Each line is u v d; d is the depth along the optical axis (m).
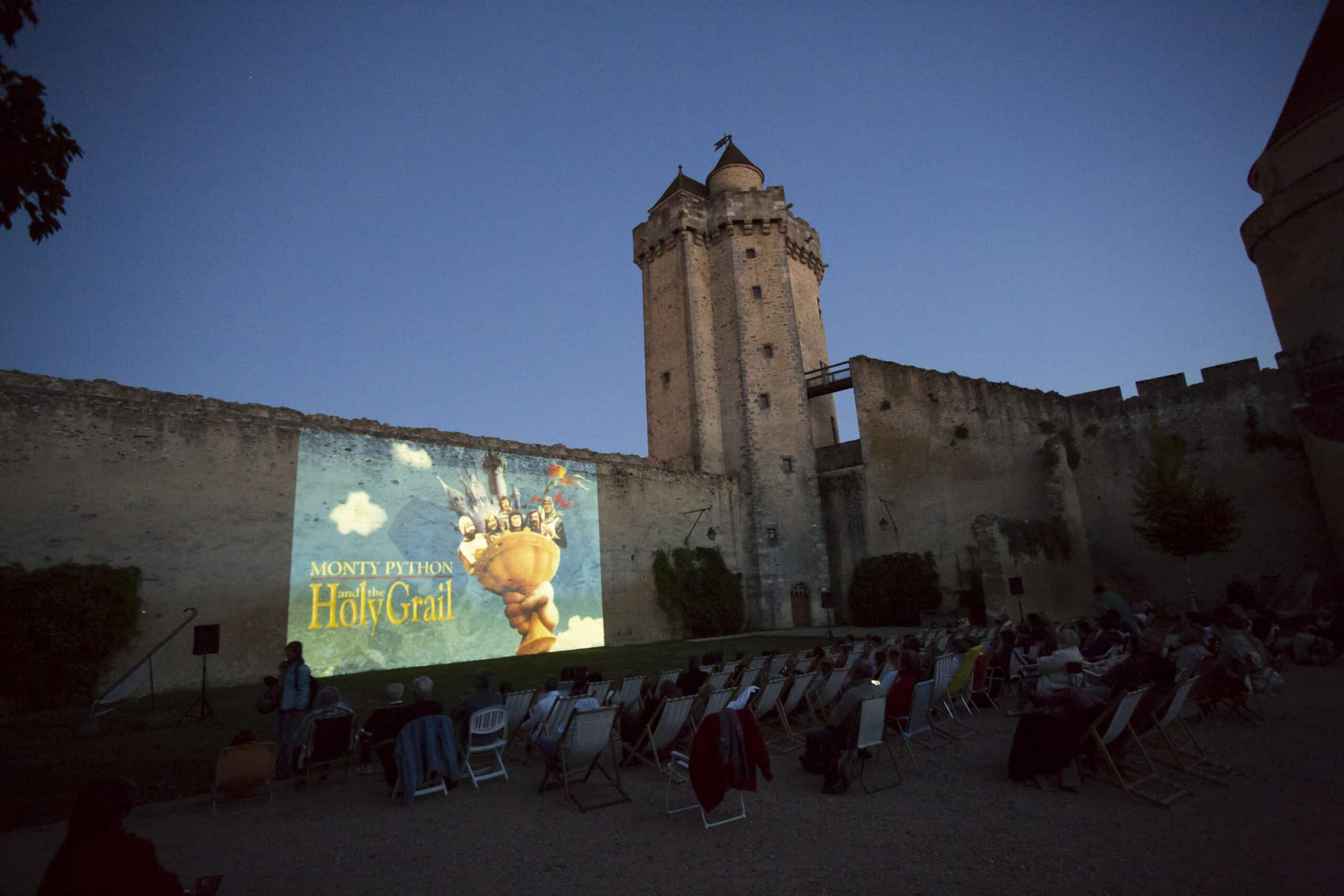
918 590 27.00
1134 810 5.34
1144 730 6.28
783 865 4.56
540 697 7.93
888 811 5.58
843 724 6.17
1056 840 4.78
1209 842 4.59
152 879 3.01
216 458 17.95
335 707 7.18
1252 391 23.92
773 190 34.59
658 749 6.93
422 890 4.40
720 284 34.28
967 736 8.08
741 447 31.94
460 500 22.47
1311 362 20.70
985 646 11.24
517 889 4.35
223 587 17.41
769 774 5.47
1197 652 8.34
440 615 21.19
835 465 31.34
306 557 18.92
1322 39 21.52
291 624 18.33
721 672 8.72
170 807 6.41
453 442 22.80
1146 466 23.11
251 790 6.26
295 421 19.58
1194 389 25.08
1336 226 20.03
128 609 15.68
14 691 13.85
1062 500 24.91
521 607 23.19
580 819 5.73
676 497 29.14
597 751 6.36
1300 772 6.05
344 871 4.77
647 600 27.05
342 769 7.70
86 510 15.84
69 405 16.05
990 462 26.88
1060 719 6.09
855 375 31.05
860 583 28.83
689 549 28.84
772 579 30.22
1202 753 6.45
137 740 9.78
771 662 10.09
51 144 5.45
